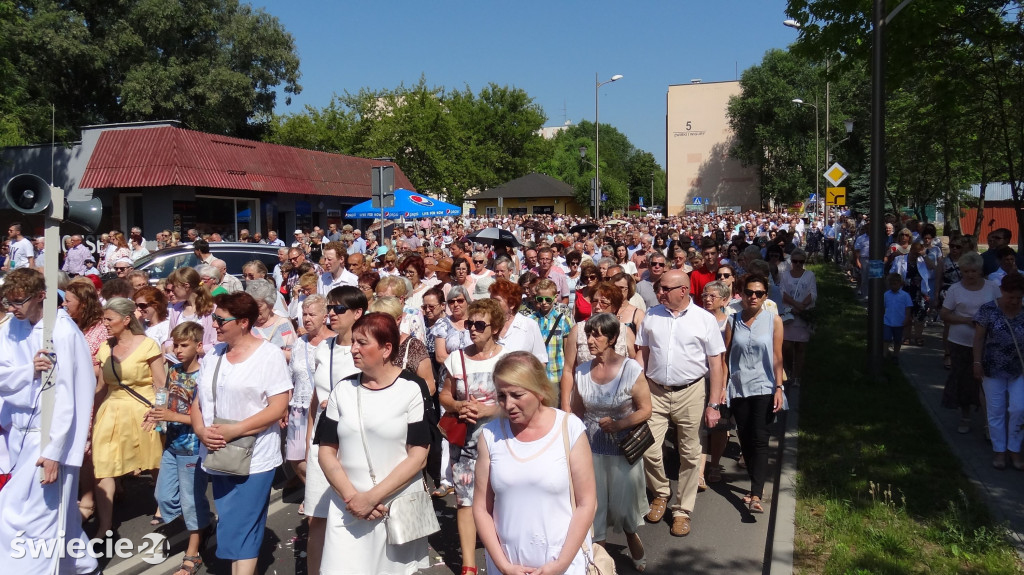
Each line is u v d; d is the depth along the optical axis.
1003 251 8.51
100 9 38.06
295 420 5.89
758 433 6.16
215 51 40.19
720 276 7.98
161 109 37.84
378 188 14.67
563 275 10.37
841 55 13.05
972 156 20.78
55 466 4.46
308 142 40.84
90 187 21.47
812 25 12.76
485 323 5.14
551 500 3.24
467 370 5.21
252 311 4.70
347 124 41.06
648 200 122.56
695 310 5.84
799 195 61.88
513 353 3.36
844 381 9.88
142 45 36.78
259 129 44.59
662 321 5.86
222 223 23.69
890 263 13.14
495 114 67.75
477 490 3.39
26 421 4.62
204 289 7.12
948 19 11.79
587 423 4.92
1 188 24.73
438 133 41.53
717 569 5.24
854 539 5.31
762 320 6.16
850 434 7.71
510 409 3.23
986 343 6.60
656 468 5.97
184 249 13.21
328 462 3.97
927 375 10.21
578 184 67.25
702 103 77.19
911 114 21.75
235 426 4.54
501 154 65.94
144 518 6.41
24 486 4.46
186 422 5.08
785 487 6.46
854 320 14.88
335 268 9.36
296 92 44.47
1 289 4.55
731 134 76.44
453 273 9.05
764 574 5.16
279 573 5.27
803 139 62.94
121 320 5.65
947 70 13.19
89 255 16.55
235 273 13.27
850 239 24.20
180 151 21.77
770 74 63.59
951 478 6.39
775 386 6.17
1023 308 6.50
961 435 7.59
